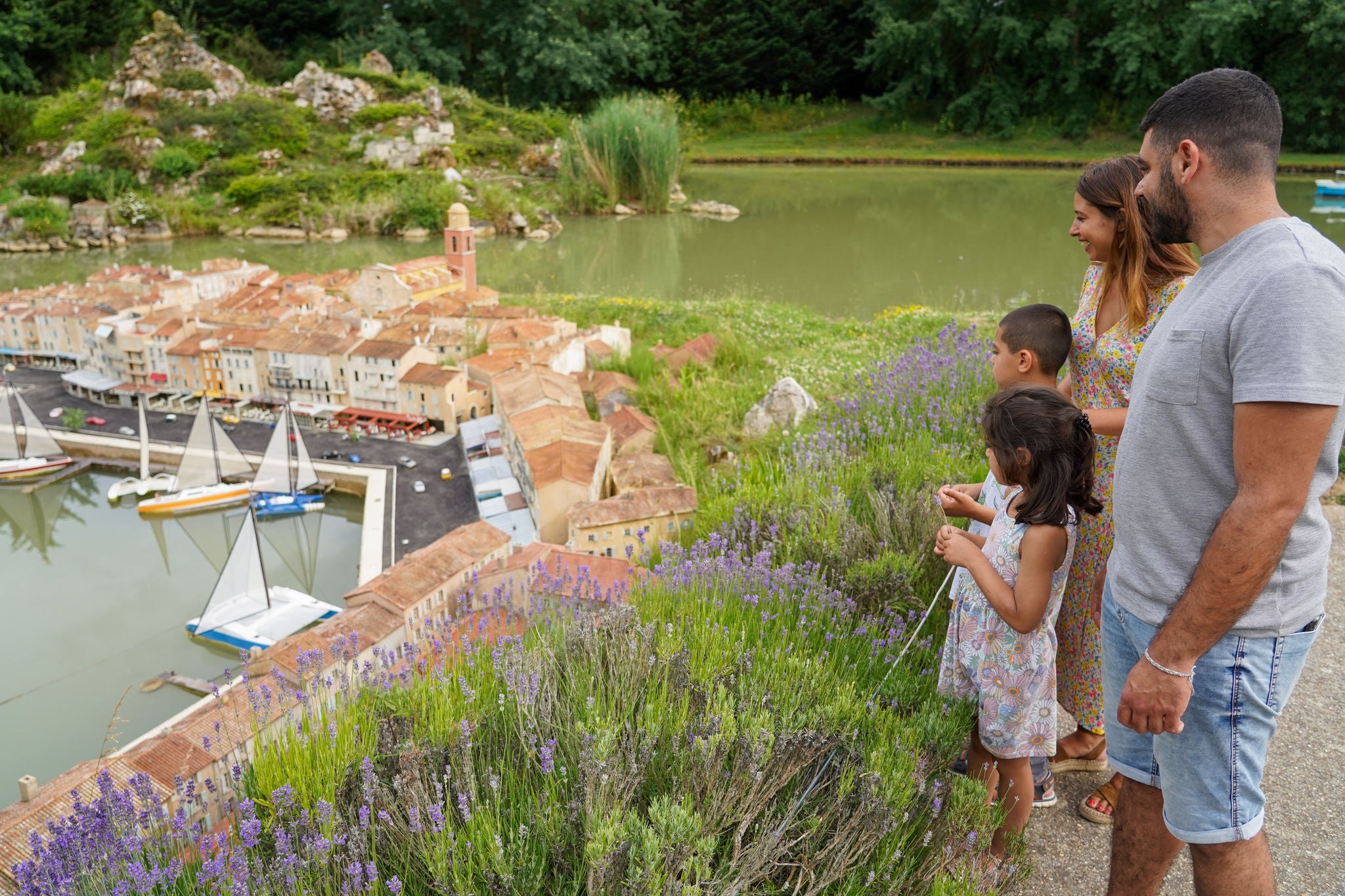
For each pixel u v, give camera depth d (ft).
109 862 12.84
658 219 235.20
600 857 11.43
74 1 300.81
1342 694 20.33
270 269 177.58
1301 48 269.64
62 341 139.33
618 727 14.58
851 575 21.43
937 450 30.76
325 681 17.72
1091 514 14.37
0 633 74.74
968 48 321.52
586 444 72.95
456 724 15.07
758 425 60.49
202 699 65.21
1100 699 17.31
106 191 236.84
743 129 353.10
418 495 91.30
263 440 108.88
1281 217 10.14
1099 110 312.71
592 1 336.49
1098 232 16.33
